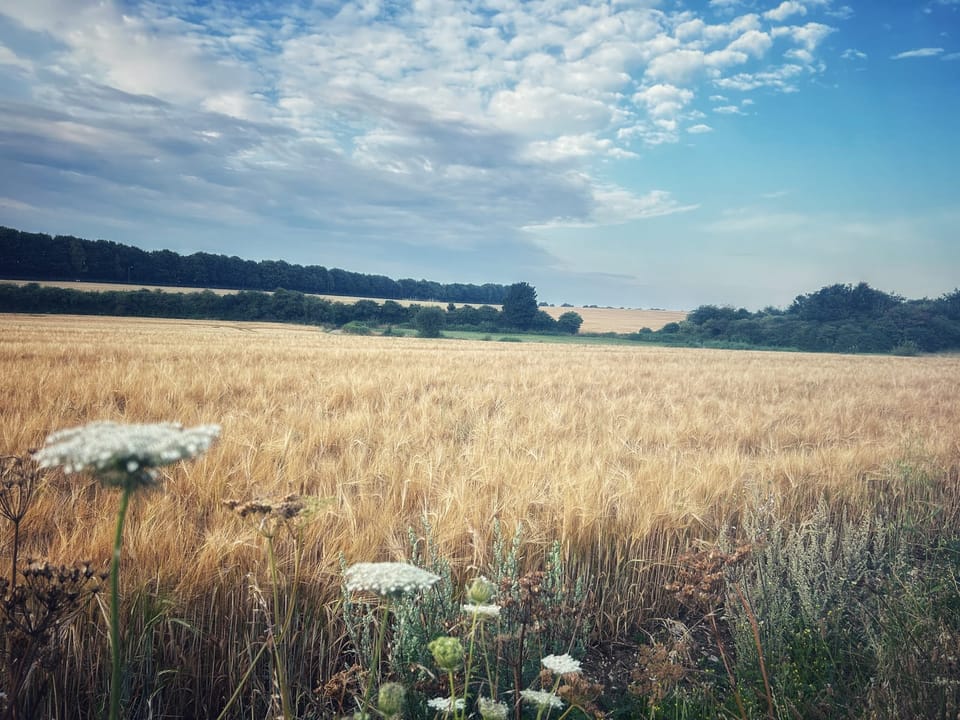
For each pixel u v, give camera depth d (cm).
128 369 1420
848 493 597
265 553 316
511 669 298
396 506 436
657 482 524
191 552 318
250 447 551
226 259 13012
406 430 816
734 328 10444
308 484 496
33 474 264
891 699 270
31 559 271
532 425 891
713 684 321
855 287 10488
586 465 569
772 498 490
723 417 1206
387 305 10469
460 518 403
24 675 229
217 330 6397
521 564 390
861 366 3681
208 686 298
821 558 429
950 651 294
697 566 309
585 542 412
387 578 187
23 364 1476
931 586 390
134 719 277
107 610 266
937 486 640
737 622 346
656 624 410
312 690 306
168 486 421
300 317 10044
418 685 260
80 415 841
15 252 10531
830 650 350
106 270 11488
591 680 343
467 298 16300
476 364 2388
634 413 1218
